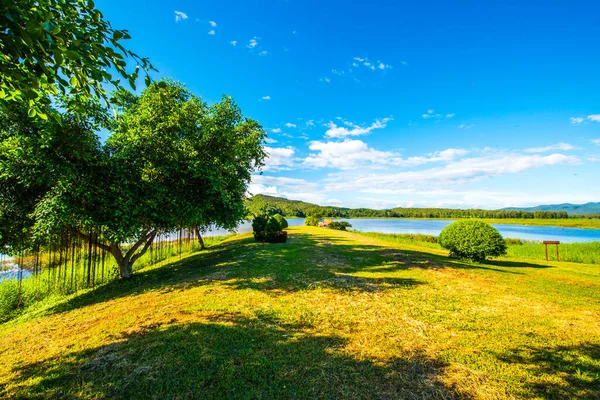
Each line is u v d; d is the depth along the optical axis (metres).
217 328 4.44
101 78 2.64
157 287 7.48
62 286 9.04
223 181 10.09
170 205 8.88
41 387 3.12
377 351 3.71
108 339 4.27
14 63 2.39
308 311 5.23
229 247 16.33
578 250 16.09
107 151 8.37
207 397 2.85
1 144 6.33
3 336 4.95
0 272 12.13
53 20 2.41
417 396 2.80
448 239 11.59
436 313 5.14
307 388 2.96
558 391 2.88
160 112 9.32
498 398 2.78
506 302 5.78
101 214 7.61
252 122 16.44
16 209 7.13
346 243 17.52
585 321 4.79
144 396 2.90
